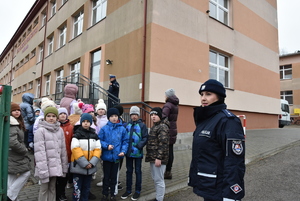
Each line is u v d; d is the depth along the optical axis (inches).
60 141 118.4
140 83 309.1
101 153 129.2
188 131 341.1
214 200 69.0
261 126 507.2
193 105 348.5
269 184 157.2
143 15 320.2
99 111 160.6
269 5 569.3
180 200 135.1
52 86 601.9
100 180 163.9
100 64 409.4
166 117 141.3
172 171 185.8
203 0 386.0
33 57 789.9
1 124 89.7
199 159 74.9
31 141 151.9
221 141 71.4
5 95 91.9
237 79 444.8
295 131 451.5
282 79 940.6
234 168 66.1
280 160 218.1
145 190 142.9
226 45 425.4
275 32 582.6
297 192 142.0
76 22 531.8
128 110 320.8
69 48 525.0
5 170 90.4
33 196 131.6
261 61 518.0
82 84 402.9
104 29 401.1
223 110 76.4
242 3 477.4
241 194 65.1
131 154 134.0
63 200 126.0
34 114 241.3
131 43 336.2
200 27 374.3
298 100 888.9
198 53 365.7
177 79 328.2
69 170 127.9
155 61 302.8
